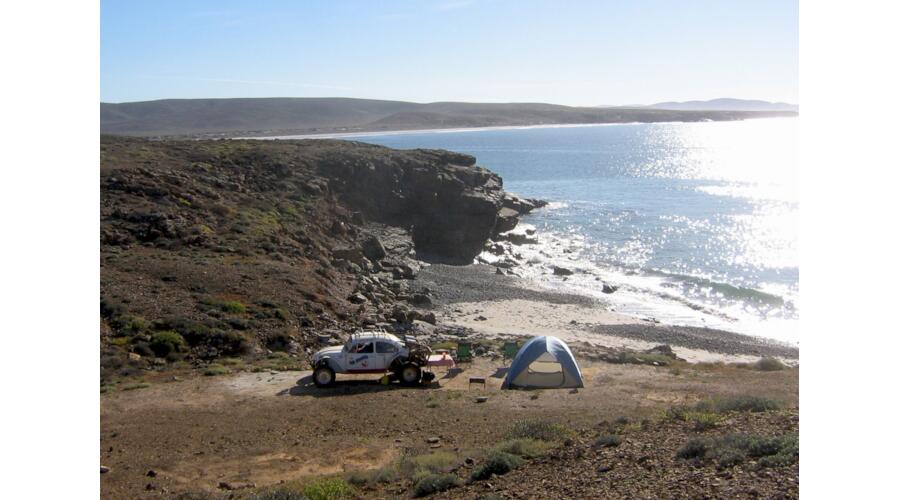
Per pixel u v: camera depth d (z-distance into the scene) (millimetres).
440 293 48062
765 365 29344
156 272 35000
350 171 64375
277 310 32188
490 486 11242
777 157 190125
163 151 65125
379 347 23781
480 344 31406
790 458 9594
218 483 14062
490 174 83000
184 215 46312
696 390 22438
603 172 147375
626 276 55094
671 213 86125
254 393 22359
